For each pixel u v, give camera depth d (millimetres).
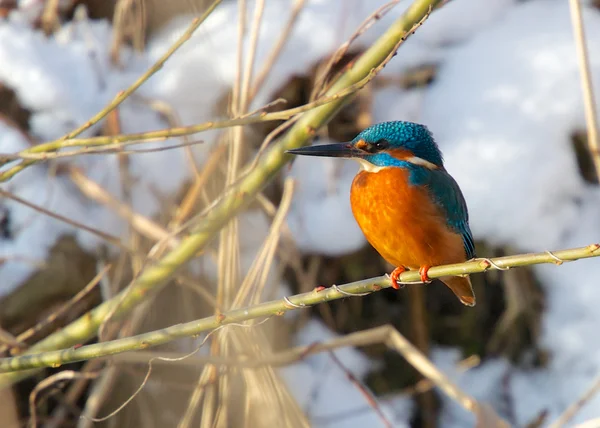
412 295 11031
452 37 11055
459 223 7281
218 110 10164
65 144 6363
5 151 9719
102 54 10867
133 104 10312
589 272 10312
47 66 10359
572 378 10367
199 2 10812
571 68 10359
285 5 10844
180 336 5977
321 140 10477
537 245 10008
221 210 7984
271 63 8445
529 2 11328
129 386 9859
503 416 10594
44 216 9695
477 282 11070
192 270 9680
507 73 10500
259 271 8414
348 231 10172
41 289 9617
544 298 10531
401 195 7098
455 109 10422
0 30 10766
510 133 10125
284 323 10359
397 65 10734
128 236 9586
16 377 8125
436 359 11102
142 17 10984
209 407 8453
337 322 10875
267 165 7957
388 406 10523
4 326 9531
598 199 10203
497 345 10961
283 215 8227
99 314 7977
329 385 10508
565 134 10141
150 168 9820
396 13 10523
